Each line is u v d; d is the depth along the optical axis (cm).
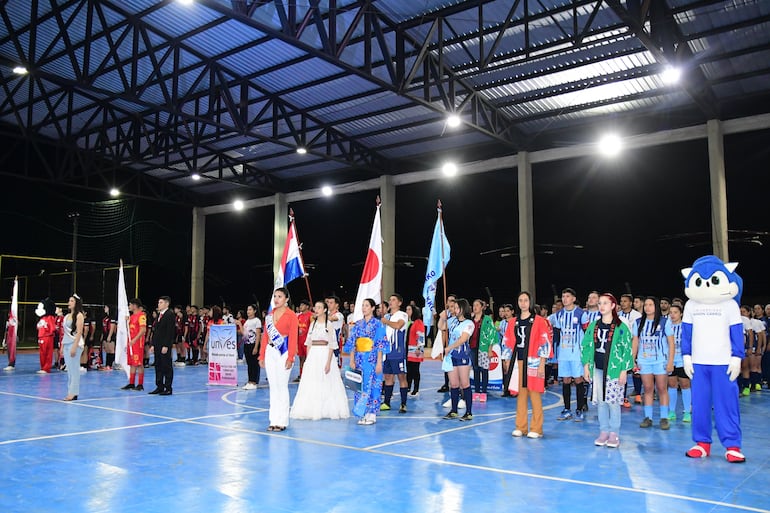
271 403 802
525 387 761
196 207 2948
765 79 1594
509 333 795
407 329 1203
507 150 2081
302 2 1375
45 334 1614
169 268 3000
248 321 1292
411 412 969
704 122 1719
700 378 651
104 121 2134
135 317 1262
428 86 1598
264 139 1902
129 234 2838
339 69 1748
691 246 2369
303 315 1297
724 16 1343
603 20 1420
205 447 686
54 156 2453
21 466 596
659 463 616
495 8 1445
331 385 902
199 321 1933
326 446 694
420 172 2284
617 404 692
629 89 1700
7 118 2175
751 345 1227
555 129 1966
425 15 1504
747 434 783
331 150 2314
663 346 830
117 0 1523
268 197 2730
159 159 2534
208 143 2284
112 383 1363
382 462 615
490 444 710
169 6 1523
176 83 1673
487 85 1745
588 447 695
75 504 476
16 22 1616
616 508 467
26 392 1188
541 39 1516
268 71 1783
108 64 1812
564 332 916
